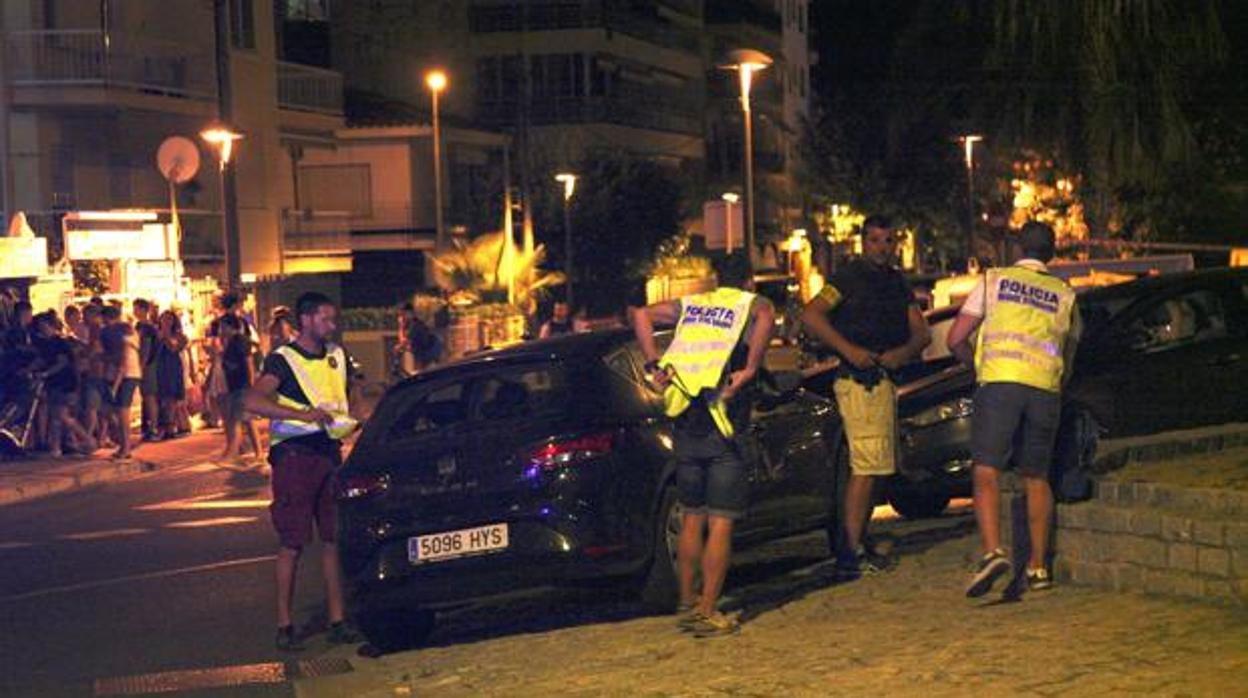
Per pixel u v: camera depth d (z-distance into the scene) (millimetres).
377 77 75750
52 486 22766
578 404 11031
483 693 9398
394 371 34844
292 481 11531
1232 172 52531
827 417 12805
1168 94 40906
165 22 42469
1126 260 34656
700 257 75062
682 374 9945
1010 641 8766
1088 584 9922
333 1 75625
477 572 10898
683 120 88438
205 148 44438
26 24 38250
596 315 67250
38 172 38406
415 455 11094
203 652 11578
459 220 65188
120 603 13633
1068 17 31859
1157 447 11898
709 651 9586
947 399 15273
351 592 11148
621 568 10906
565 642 10562
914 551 12609
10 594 14320
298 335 11758
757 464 12055
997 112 47312
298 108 50062
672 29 86750
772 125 98375
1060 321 9992
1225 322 15234
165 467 25625
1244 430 12430
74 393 26094
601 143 76312
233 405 25547
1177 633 8516
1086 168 43438
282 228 49062
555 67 76375
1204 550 9258
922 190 78625
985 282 10055
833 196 82625
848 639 9383
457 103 76312
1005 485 11008
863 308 11211
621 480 10914
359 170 63188
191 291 35875
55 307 31266
